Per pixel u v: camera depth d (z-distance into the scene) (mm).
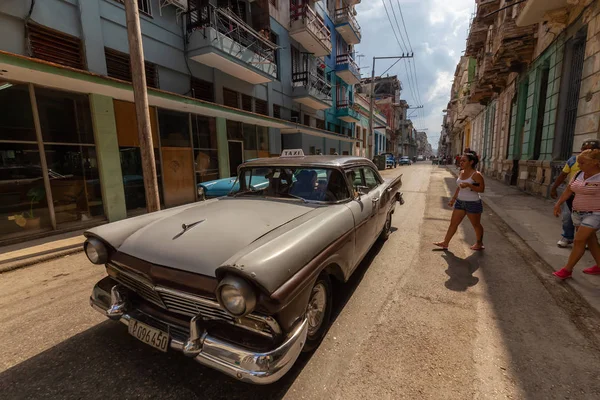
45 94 5785
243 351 1623
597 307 2705
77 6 6477
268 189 3184
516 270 3705
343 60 23000
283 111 15336
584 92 6246
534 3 6992
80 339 2504
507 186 11344
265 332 1713
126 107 7172
